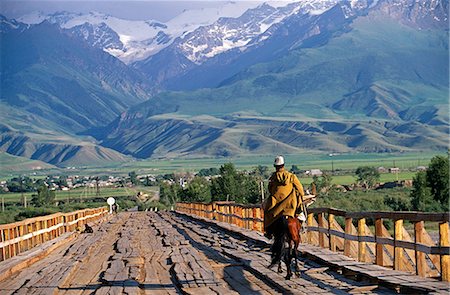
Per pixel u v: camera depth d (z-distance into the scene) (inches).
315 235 786.8
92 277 625.3
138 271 645.3
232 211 1289.4
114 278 595.8
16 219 2529.5
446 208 2257.6
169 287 551.8
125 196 5915.4
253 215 1059.3
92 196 6072.8
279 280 543.5
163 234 1170.0
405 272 525.0
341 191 3944.4
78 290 543.8
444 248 473.4
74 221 1393.9
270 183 553.3
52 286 549.0
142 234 1224.2
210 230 1237.7
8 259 735.7
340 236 657.0
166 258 767.1
